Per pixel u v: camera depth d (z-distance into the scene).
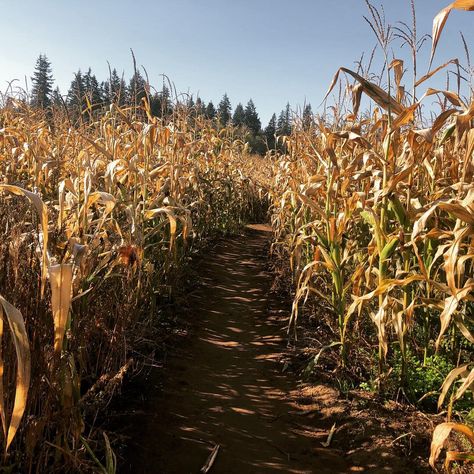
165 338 4.65
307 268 4.14
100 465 2.27
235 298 6.34
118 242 3.65
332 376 3.95
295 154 7.14
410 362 3.74
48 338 2.36
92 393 2.88
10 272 2.26
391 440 3.03
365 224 4.66
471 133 2.68
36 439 2.13
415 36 3.13
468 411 3.20
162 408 3.41
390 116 3.30
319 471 2.84
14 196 3.71
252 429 3.28
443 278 3.85
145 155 4.66
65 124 7.08
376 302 4.37
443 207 2.55
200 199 7.73
